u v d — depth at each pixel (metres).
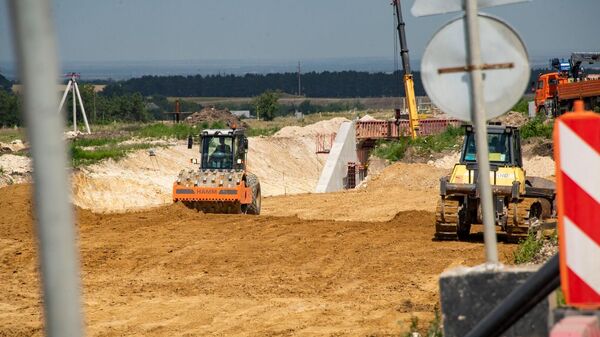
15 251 37.22
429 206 63.72
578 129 10.72
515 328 12.37
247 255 35.66
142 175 85.69
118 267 33.84
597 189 10.66
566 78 108.12
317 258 34.81
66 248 7.23
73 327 7.28
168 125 135.50
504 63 12.36
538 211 39.69
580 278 10.60
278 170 114.38
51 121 7.08
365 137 112.69
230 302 27.56
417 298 27.06
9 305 27.70
